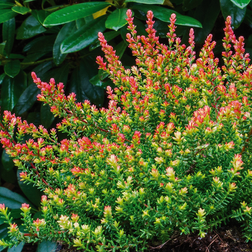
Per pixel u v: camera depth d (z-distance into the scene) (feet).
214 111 3.60
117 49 5.52
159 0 4.41
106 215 2.70
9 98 6.67
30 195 5.93
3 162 6.46
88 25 5.13
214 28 6.84
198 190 3.15
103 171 2.91
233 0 3.76
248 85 2.73
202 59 3.80
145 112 3.15
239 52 3.35
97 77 5.80
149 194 2.96
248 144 2.84
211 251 3.16
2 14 5.61
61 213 3.05
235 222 3.43
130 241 2.92
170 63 3.69
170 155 2.79
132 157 2.73
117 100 3.76
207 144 2.69
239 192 2.99
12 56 6.83
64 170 3.33
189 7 5.46
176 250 3.24
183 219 2.80
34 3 8.22
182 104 3.36
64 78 6.75
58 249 3.79
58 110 3.31
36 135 3.56
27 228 2.74
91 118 3.39
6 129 3.18
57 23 4.51
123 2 5.29
